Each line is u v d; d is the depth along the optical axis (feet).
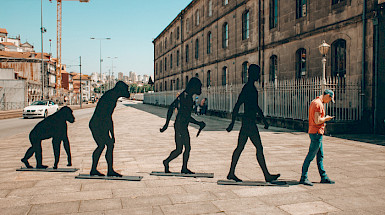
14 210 11.51
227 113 60.64
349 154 23.00
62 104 204.64
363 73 34.99
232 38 70.38
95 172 16.53
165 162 17.17
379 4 33.27
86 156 22.85
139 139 32.32
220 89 65.41
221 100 65.05
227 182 15.17
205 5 88.12
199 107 73.92
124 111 99.60
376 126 34.50
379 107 34.04
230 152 24.14
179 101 17.03
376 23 33.45
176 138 16.97
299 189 14.25
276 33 52.65
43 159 21.83
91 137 34.32
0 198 12.94
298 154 23.08
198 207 11.91
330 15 39.88
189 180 15.93
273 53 53.72
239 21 66.59
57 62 242.99
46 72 203.21
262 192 13.82
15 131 44.29
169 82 138.21
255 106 15.17
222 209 11.68
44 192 13.83
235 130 41.09
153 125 49.65
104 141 16.42
